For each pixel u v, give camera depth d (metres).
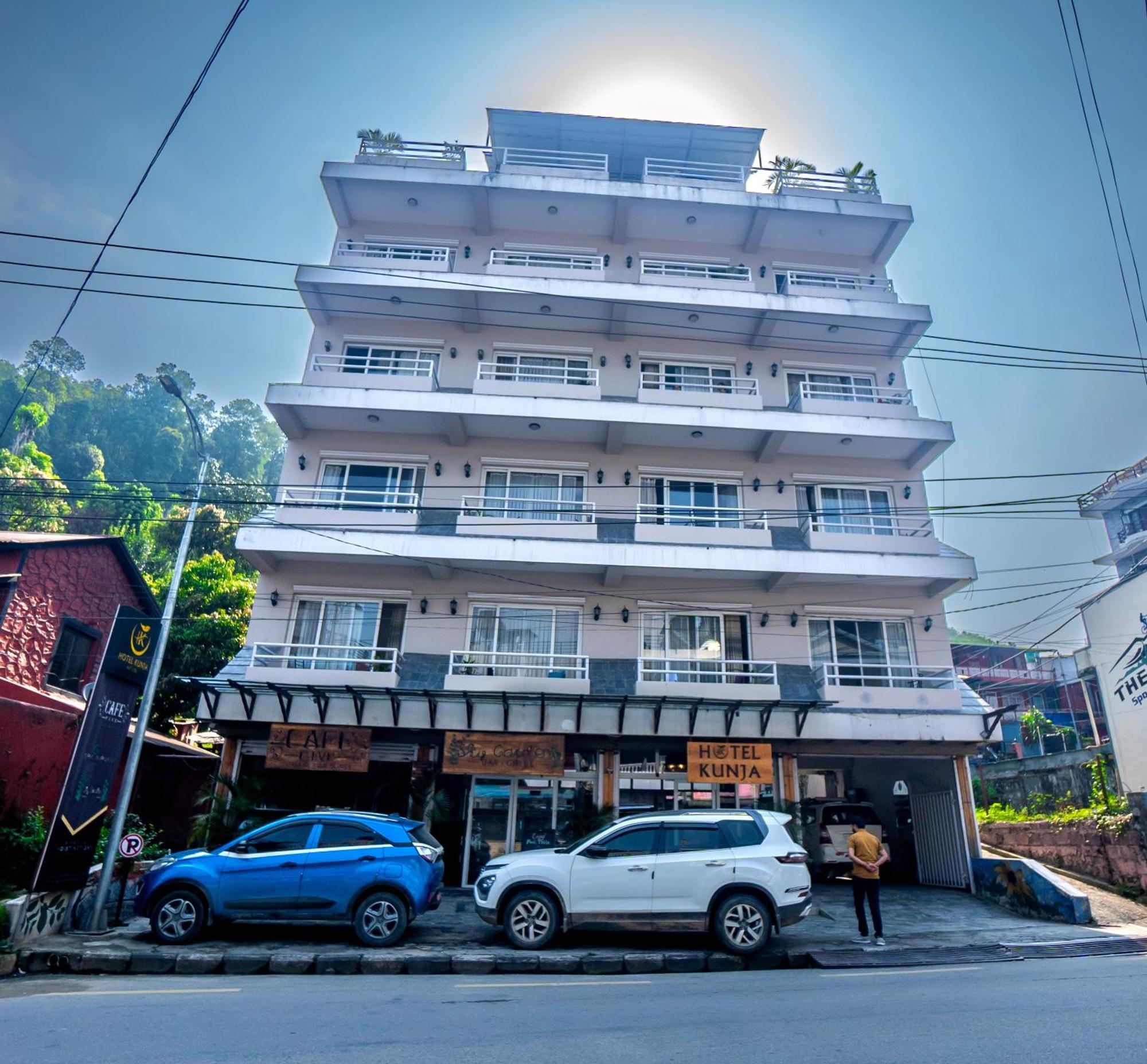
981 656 36.75
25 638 17.09
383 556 17.30
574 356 20.70
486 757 15.75
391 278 19.08
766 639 18.38
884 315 20.03
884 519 19.94
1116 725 19.75
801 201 21.03
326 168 20.11
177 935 10.14
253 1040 5.76
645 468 19.61
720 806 16.72
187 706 24.80
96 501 53.88
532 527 18.31
